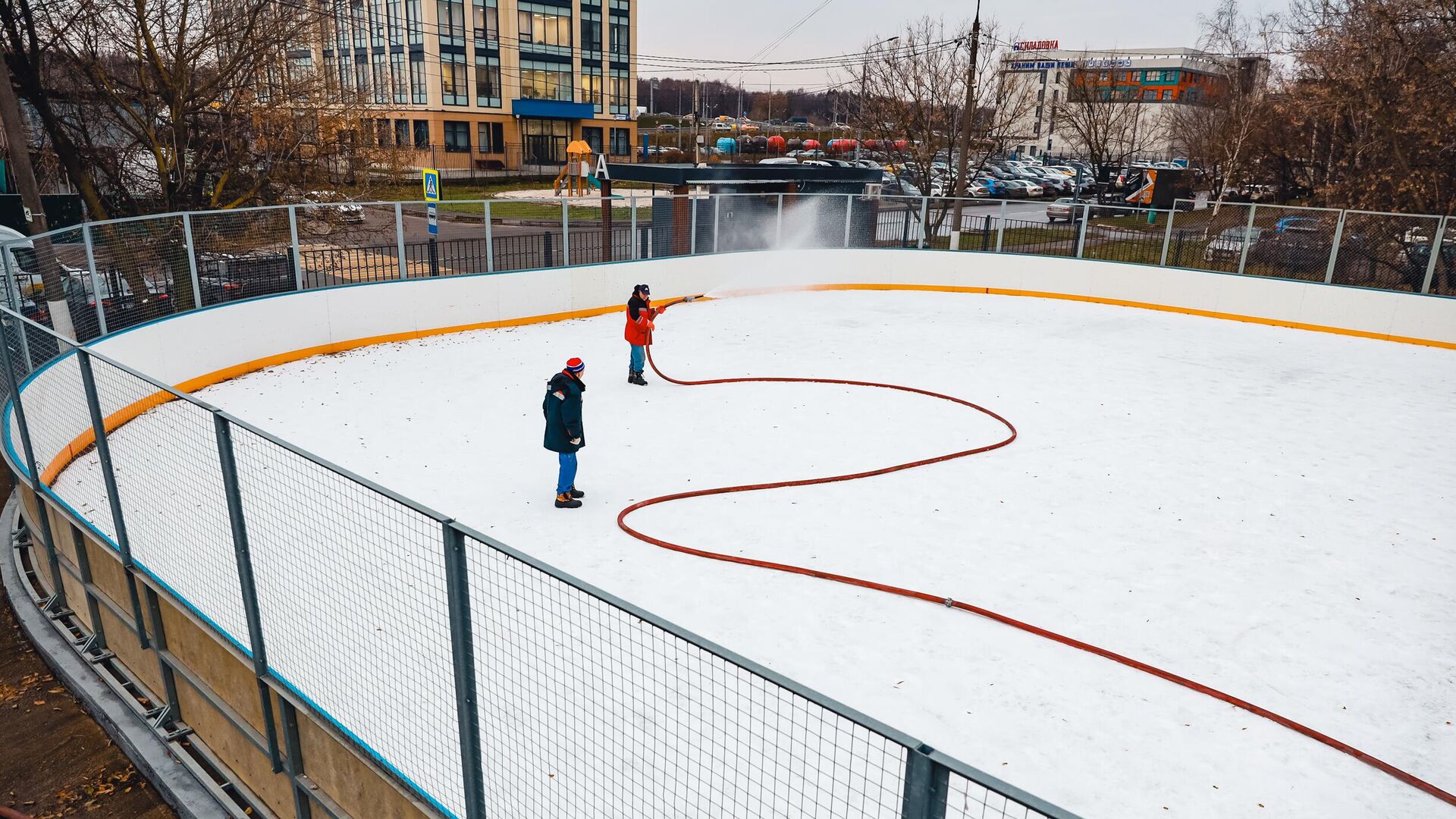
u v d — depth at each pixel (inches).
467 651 130.8
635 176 725.3
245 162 695.1
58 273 362.3
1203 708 208.1
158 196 673.6
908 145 1111.6
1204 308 738.2
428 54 1999.3
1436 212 754.2
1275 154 1083.9
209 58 677.9
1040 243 812.6
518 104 2171.5
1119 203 1617.9
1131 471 366.0
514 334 605.6
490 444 380.2
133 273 414.6
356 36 2107.5
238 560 171.2
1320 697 214.5
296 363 510.0
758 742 173.8
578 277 663.8
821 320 684.7
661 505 319.6
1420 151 762.2
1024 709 205.3
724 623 237.8
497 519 301.9
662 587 257.1
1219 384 512.7
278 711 185.2
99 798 209.3
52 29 581.0
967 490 340.8
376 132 802.8
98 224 392.2
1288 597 263.1
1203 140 1409.9
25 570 293.9
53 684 247.8
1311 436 418.6
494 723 173.0
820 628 237.3
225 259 470.3
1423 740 199.9
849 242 841.5
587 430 402.3
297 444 372.8
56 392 278.4
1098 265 784.3
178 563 202.8
